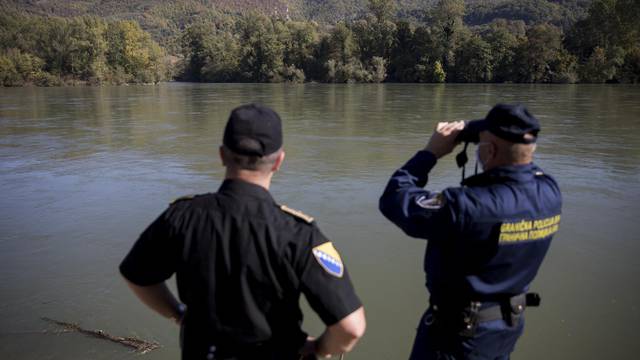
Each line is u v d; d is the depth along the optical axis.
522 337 4.39
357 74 65.38
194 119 21.34
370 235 6.80
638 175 10.04
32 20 63.50
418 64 64.56
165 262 1.83
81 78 62.47
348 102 31.14
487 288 2.16
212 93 43.38
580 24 62.66
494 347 2.23
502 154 2.18
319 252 1.74
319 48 70.75
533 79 58.56
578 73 57.19
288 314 1.78
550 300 5.02
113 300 5.11
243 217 1.75
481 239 2.10
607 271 5.66
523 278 2.21
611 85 52.56
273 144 1.80
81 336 4.43
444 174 9.86
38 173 10.76
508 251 2.12
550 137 15.25
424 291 5.28
